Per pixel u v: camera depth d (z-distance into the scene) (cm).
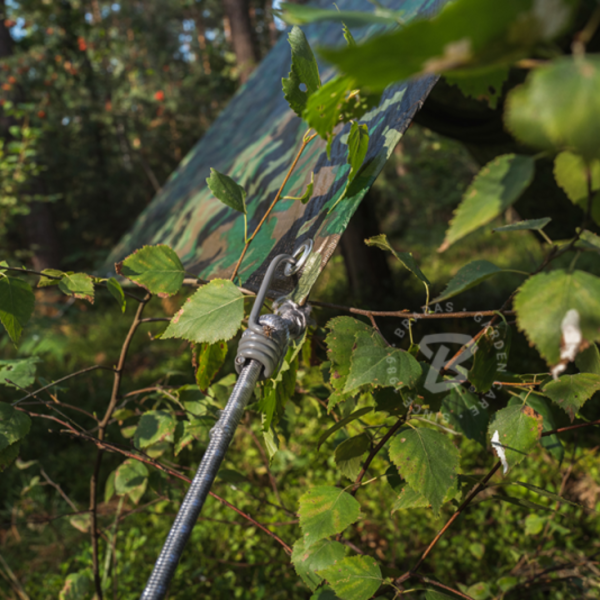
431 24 11
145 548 76
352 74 12
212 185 31
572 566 43
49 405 37
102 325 203
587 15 38
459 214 18
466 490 31
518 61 13
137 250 33
